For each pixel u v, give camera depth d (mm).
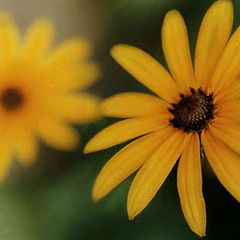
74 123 474
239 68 431
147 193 420
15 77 475
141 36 496
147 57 439
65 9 523
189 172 420
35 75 477
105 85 503
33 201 489
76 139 476
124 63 439
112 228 478
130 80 503
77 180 483
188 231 471
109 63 505
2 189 491
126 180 464
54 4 530
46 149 485
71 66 478
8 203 490
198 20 482
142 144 429
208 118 432
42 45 482
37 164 486
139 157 427
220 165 417
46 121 474
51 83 477
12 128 473
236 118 426
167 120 436
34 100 475
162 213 473
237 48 430
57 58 479
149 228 474
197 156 423
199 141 428
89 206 481
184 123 433
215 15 431
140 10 494
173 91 439
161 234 473
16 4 535
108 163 426
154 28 495
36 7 534
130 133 431
